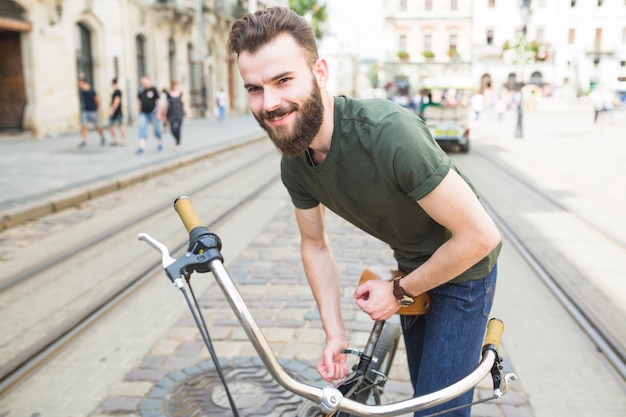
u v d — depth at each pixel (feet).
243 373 11.29
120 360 11.80
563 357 11.94
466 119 50.31
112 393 10.59
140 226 22.53
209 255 4.17
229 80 122.01
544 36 198.80
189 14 92.07
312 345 12.44
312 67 4.96
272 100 4.83
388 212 5.76
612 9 194.80
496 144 58.08
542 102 155.22
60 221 23.66
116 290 15.42
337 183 5.69
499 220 23.53
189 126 80.28
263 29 4.77
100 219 23.91
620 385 10.86
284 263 18.02
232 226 22.84
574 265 17.78
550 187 31.37
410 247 6.30
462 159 45.21
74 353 12.09
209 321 13.69
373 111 5.35
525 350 12.24
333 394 4.37
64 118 62.49
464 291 6.17
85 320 13.57
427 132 5.50
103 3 68.74
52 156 42.14
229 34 5.00
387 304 5.71
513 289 15.76
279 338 12.75
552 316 13.98
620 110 141.18
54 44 60.64
